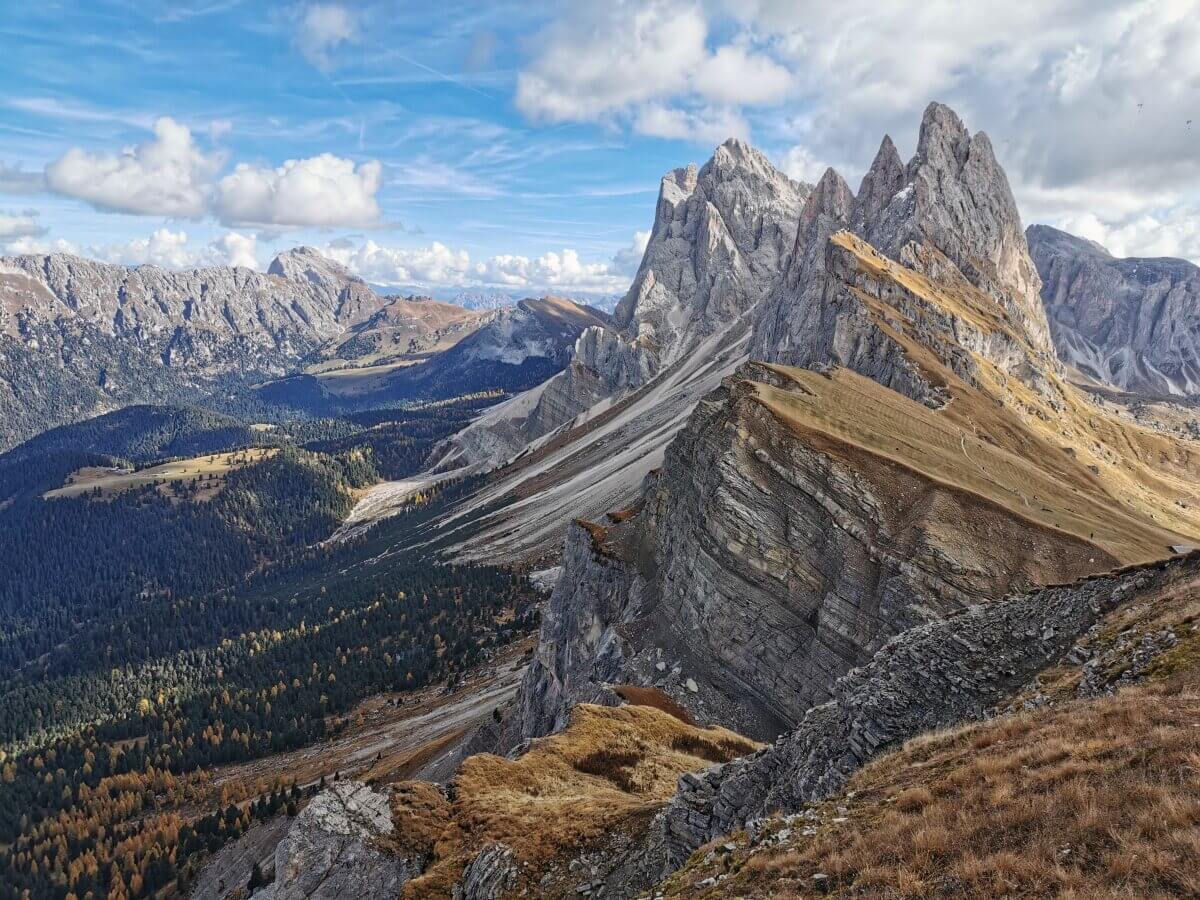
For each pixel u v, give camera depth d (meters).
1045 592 38.94
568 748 47.41
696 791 32.31
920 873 16.75
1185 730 18.94
